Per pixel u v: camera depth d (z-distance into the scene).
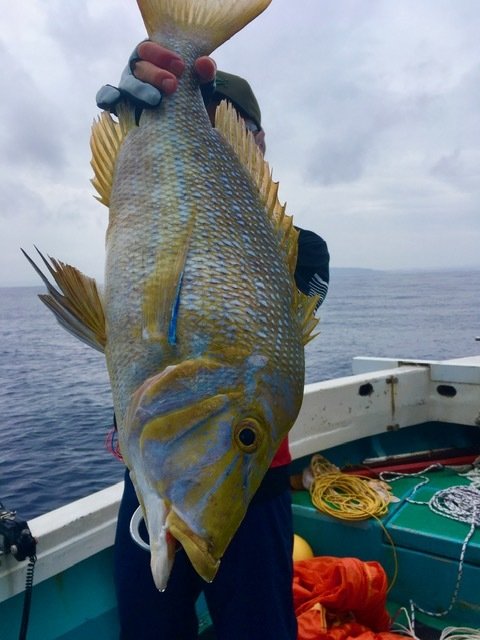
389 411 4.07
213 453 1.31
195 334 1.36
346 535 3.06
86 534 2.36
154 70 1.58
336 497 3.25
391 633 2.47
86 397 18.55
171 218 1.48
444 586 2.79
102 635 2.34
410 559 2.88
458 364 4.16
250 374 1.37
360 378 4.00
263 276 1.48
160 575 1.20
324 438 3.72
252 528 1.73
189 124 1.62
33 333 53.22
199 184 1.53
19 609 2.17
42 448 11.52
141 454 1.31
